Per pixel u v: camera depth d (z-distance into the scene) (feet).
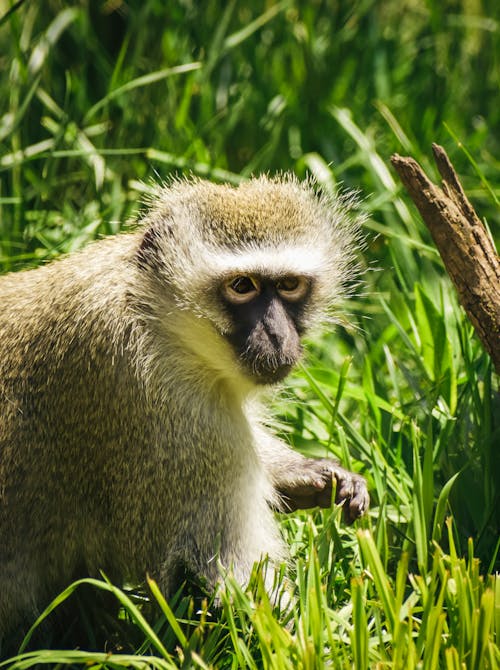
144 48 55.77
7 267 44.14
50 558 33.27
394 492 35.65
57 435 32.58
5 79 52.70
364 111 57.31
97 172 48.01
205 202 33.81
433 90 59.26
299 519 37.11
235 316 32.65
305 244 33.32
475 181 54.24
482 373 38.37
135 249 33.91
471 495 34.60
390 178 49.55
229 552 32.40
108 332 32.04
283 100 55.21
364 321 47.78
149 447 31.91
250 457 33.50
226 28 56.03
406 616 28.37
